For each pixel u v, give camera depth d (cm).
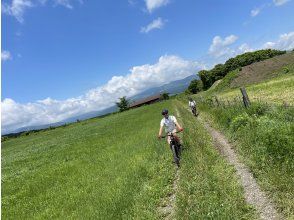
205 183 1148
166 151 1839
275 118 1504
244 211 946
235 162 1384
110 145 2795
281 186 973
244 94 2098
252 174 1190
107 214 1086
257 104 1908
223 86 9288
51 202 1448
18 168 2847
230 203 960
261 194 1022
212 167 1353
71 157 2708
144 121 4481
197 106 4609
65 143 4281
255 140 1420
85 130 6156
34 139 7625
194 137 1991
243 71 9581
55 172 2134
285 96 3119
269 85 5050
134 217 1048
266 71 9119
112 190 1325
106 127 5344
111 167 1792
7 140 10338
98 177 1655
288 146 1112
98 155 2391
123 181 1409
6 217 1377
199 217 913
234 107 2311
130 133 3303
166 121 1639
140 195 1209
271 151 1190
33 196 1673
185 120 3088
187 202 1047
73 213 1205
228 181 1162
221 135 2030
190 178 1255
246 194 1054
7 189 1966
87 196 1373
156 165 1590
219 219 875
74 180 1766
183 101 7550
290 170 1028
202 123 2795
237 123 1842
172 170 1495
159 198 1208
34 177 2192
